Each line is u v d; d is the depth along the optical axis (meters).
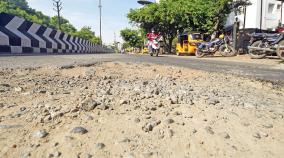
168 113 2.03
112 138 1.56
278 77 4.63
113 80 3.72
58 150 1.42
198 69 5.71
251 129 1.79
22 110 2.03
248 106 2.38
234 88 3.44
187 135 1.65
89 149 1.43
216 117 2.00
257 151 1.49
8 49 9.36
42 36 13.22
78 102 2.23
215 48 14.63
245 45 19.02
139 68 5.46
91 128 1.69
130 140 1.54
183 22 27.11
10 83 3.13
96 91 2.76
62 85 3.18
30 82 3.27
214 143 1.56
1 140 1.51
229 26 26.91
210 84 3.68
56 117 1.86
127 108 2.11
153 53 15.77
